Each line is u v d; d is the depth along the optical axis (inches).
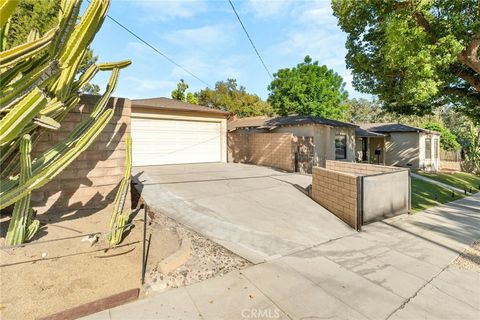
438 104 397.1
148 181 327.3
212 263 141.4
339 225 224.5
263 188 326.6
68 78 154.3
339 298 118.3
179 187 306.2
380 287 129.6
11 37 339.6
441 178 561.3
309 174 457.7
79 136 163.8
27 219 140.9
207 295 114.5
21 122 106.4
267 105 1332.4
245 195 288.8
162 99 569.9
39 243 129.3
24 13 350.6
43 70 122.1
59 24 128.0
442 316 109.1
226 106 1274.6
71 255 132.5
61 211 192.1
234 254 155.9
